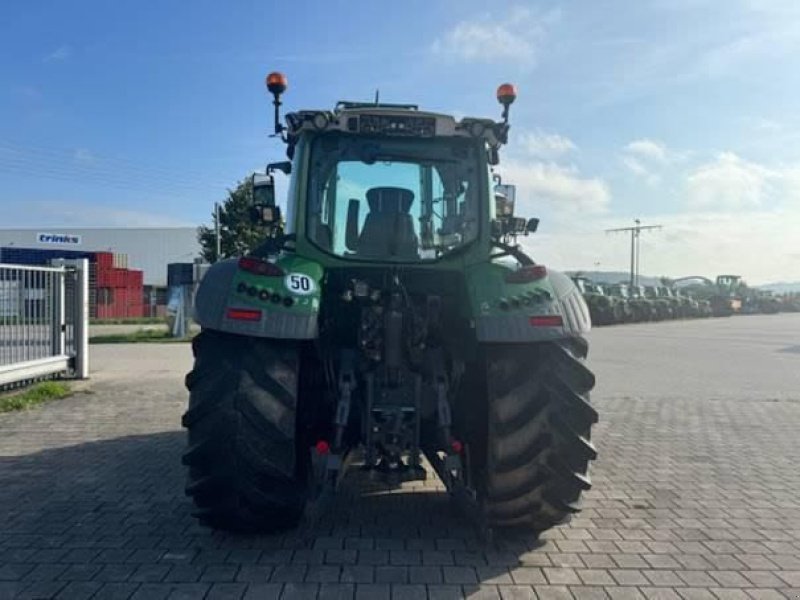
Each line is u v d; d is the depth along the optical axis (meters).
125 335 20.19
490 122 4.61
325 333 4.60
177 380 11.06
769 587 3.78
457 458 4.16
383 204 4.68
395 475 4.23
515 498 4.14
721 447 7.04
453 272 4.61
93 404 8.98
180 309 19.81
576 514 4.90
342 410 4.19
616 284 35.12
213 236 35.78
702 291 44.59
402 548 4.23
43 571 3.86
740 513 5.00
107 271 37.94
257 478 4.02
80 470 5.88
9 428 7.53
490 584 3.75
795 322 36.09
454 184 4.71
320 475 4.14
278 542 4.30
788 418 8.60
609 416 8.68
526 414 4.07
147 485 5.46
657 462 6.42
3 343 9.34
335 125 4.55
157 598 3.54
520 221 4.84
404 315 4.37
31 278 10.02
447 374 4.53
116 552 4.12
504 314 4.13
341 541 4.33
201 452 4.01
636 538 4.48
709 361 15.12
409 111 4.57
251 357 4.06
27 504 5.00
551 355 4.19
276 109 4.80
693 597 3.65
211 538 4.35
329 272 4.59
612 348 18.41
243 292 4.04
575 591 3.68
